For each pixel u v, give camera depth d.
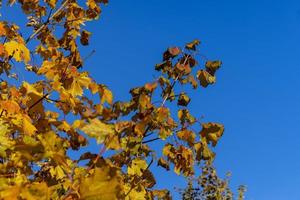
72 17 4.44
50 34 4.25
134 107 2.88
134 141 2.74
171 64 3.28
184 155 2.98
